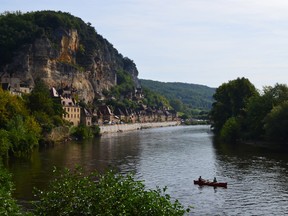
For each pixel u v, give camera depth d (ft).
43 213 86.43
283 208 186.29
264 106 465.88
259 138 465.06
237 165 302.66
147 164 313.94
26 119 416.46
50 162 314.14
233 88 567.18
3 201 90.68
